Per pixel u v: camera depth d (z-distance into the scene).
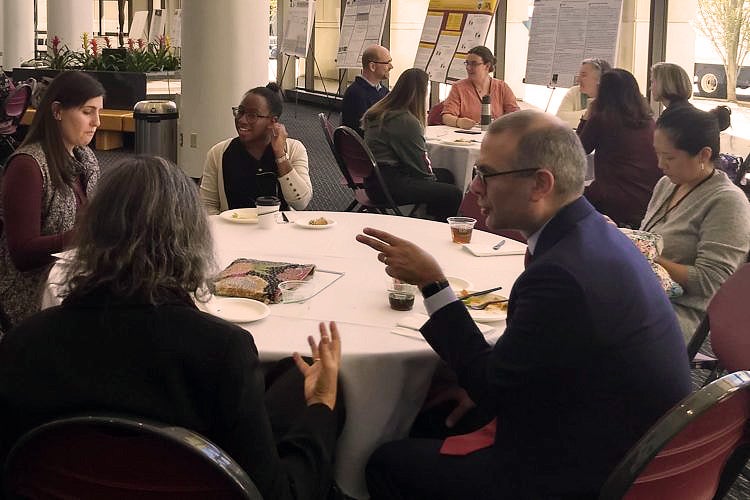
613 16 6.58
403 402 1.95
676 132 2.70
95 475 1.33
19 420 1.33
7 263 2.75
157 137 7.13
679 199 2.81
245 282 2.19
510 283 2.42
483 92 6.58
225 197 3.58
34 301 2.73
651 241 2.63
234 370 1.30
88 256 1.33
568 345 1.53
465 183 5.46
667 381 1.58
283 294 2.18
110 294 1.32
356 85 6.61
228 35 6.67
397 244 1.83
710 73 7.08
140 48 10.50
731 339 2.14
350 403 1.89
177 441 1.22
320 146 9.75
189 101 6.84
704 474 1.55
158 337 1.30
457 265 2.60
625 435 1.56
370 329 2.02
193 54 6.75
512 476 1.62
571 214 1.66
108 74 9.63
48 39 12.52
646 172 4.73
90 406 1.29
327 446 1.62
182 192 1.39
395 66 11.76
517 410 1.60
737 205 2.67
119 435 1.29
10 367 1.33
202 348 1.30
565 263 1.55
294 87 14.73
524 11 9.66
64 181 2.72
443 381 2.17
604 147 4.80
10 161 2.68
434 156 5.60
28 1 13.27
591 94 5.89
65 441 1.30
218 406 1.32
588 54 6.75
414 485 1.77
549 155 1.63
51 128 2.71
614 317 1.53
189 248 1.38
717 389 1.35
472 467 1.71
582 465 1.56
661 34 7.47
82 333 1.31
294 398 1.84
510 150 1.65
